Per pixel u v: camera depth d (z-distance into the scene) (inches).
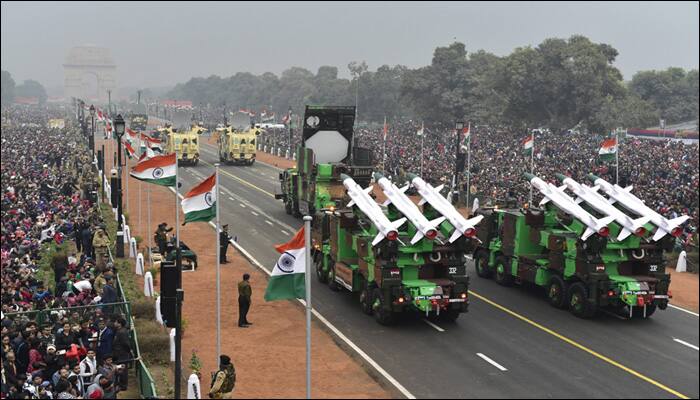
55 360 767.1
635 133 4542.3
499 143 3408.0
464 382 813.9
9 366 730.8
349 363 871.1
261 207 2065.7
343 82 7844.5
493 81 4598.9
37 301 950.4
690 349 934.4
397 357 894.4
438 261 1010.7
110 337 812.6
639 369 858.8
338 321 1039.6
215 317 1052.5
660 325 1045.8
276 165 3179.1
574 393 783.1
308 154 1718.8
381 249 991.0
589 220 1042.1
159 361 877.8
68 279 1064.2
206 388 796.0
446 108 5014.8
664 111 5915.4
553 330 1010.1
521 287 1251.8
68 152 3240.7
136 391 792.3
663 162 2672.2
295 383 807.1
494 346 939.3
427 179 2332.7
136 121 4867.1
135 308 1028.5
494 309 1112.8
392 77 6653.5
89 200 1905.8
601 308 1131.9
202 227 1765.5
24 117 7687.0
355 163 1801.2
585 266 1048.8
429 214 1096.8
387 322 1019.3
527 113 4515.3
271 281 722.8
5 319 833.5
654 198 1897.1
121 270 1299.2
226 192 2333.9
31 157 2896.2
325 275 1237.1
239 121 6225.4
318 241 1251.8
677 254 1515.7
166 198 2192.4
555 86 4252.0
